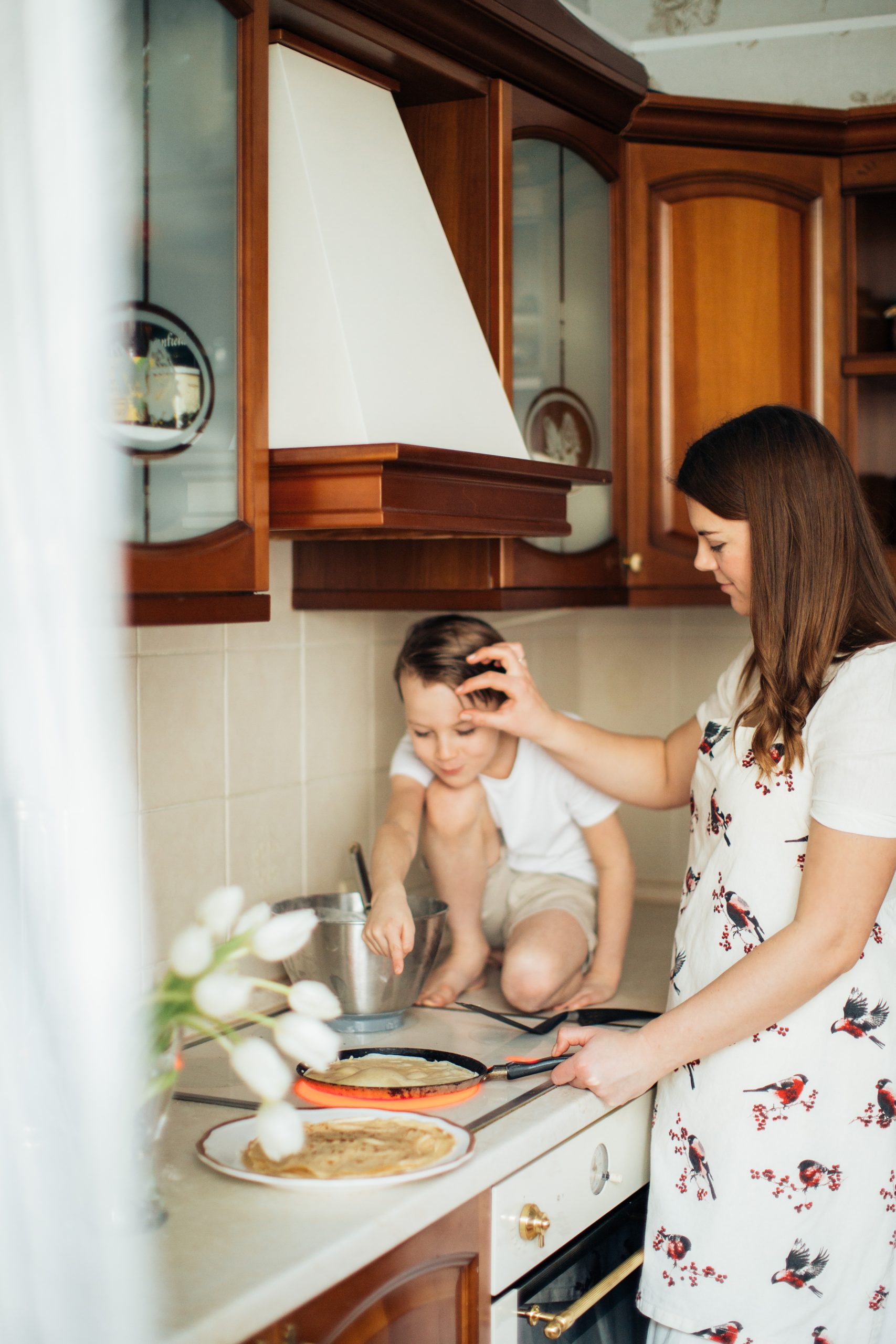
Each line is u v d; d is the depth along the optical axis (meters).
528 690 1.49
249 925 0.89
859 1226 1.19
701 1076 1.23
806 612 1.19
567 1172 1.18
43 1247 0.69
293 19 1.30
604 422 1.83
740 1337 1.20
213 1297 0.79
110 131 0.95
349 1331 0.92
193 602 1.05
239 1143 1.05
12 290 0.71
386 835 1.52
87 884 0.73
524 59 1.55
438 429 1.29
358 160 1.38
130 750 1.38
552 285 1.70
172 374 1.02
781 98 2.18
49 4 0.73
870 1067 1.19
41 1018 0.71
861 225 1.99
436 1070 1.24
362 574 1.65
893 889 1.22
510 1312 1.10
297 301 1.26
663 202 1.87
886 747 1.11
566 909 1.58
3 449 0.70
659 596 1.91
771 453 1.20
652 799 1.53
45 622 0.71
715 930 1.25
